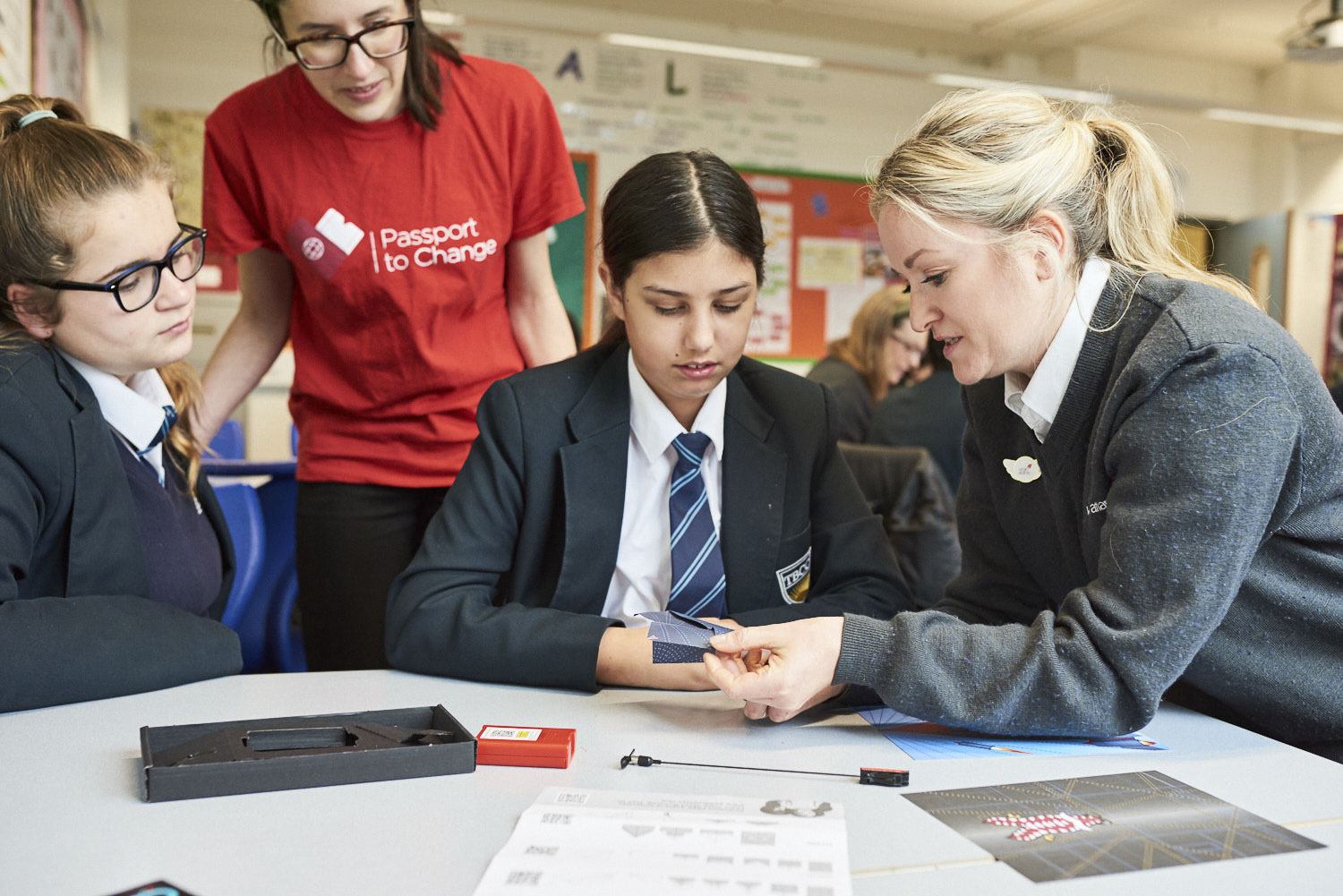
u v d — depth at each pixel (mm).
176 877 578
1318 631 923
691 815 656
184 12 4746
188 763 699
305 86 1466
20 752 780
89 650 916
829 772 758
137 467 1125
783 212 5805
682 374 1083
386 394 1537
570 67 5348
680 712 912
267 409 3916
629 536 1201
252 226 1525
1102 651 827
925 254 905
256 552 1763
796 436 1225
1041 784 735
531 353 1650
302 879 577
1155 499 837
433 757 737
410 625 1049
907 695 838
